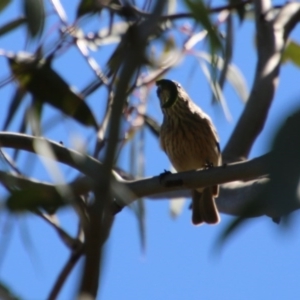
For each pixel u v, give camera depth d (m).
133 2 6.16
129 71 5.02
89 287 4.95
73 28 8.12
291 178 4.71
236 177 8.34
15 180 7.18
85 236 5.05
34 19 7.16
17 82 9.50
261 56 11.99
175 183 8.55
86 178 7.45
